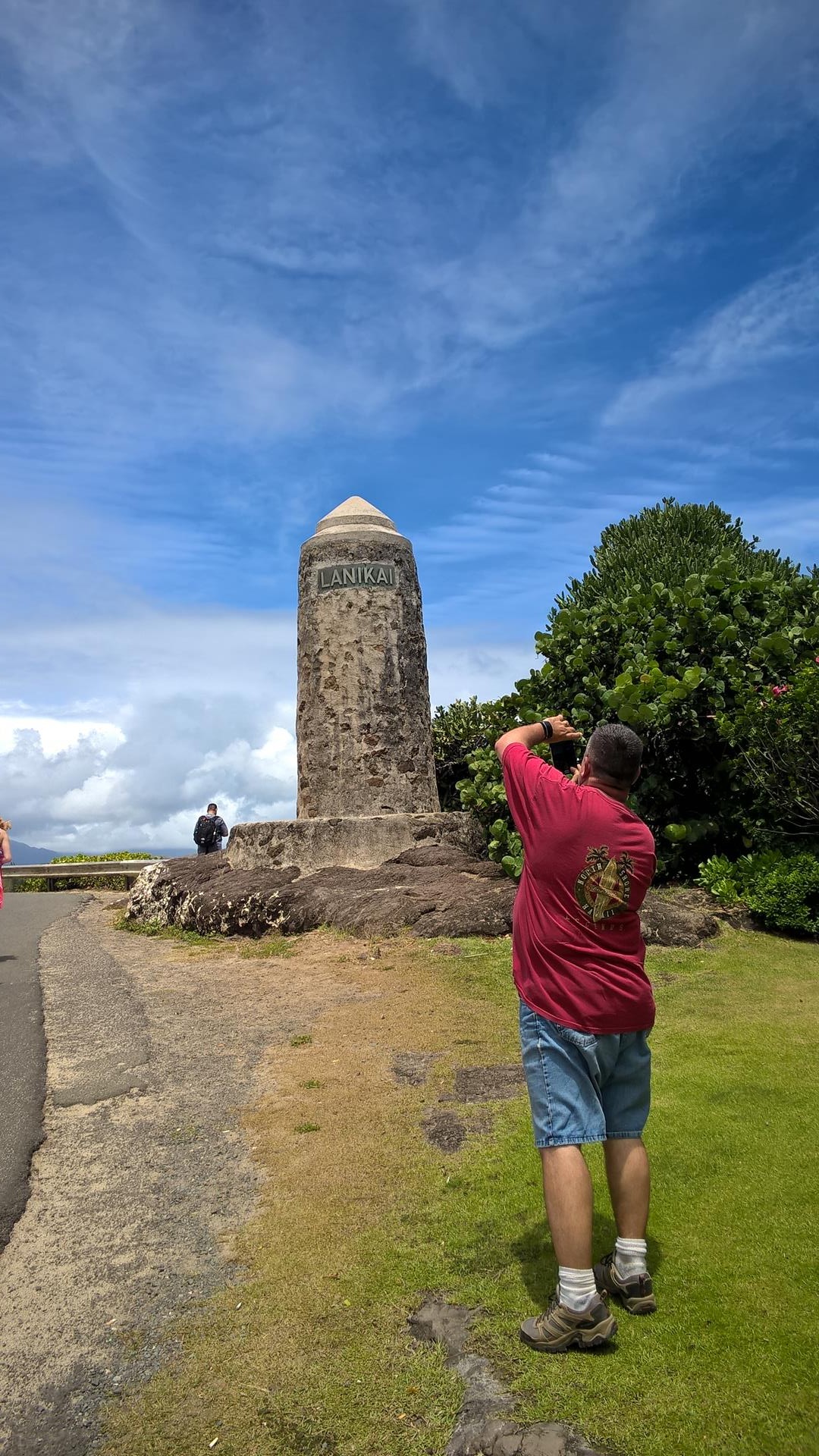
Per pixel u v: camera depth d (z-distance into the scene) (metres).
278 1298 3.11
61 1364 2.86
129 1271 3.34
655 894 8.28
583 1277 2.70
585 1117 2.80
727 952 7.00
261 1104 4.79
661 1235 3.21
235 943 9.23
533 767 3.08
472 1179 3.79
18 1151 4.35
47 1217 3.75
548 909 2.89
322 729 10.95
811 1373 2.48
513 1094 4.68
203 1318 3.04
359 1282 3.16
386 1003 6.42
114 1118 4.73
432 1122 4.40
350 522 11.55
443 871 9.46
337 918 8.77
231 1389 2.71
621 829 2.90
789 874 7.58
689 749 9.05
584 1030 2.81
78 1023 6.50
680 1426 2.37
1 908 14.80
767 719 7.79
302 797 11.20
